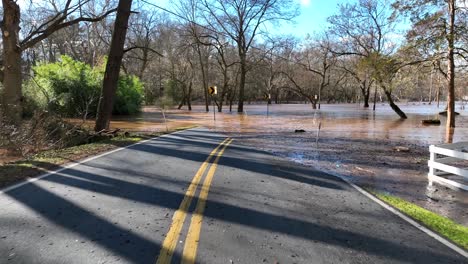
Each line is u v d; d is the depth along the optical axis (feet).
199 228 15.29
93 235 14.25
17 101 49.60
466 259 13.15
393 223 16.94
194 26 135.95
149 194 20.56
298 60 209.46
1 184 21.77
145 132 60.90
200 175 26.18
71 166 28.14
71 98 83.05
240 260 12.36
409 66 71.92
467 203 21.97
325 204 19.83
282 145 47.09
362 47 118.42
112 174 25.70
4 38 49.37
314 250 13.43
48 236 14.06
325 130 70.33
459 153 24.95
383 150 43.57
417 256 13.25
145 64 176.35
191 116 116.88
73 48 169.07
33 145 38.06
